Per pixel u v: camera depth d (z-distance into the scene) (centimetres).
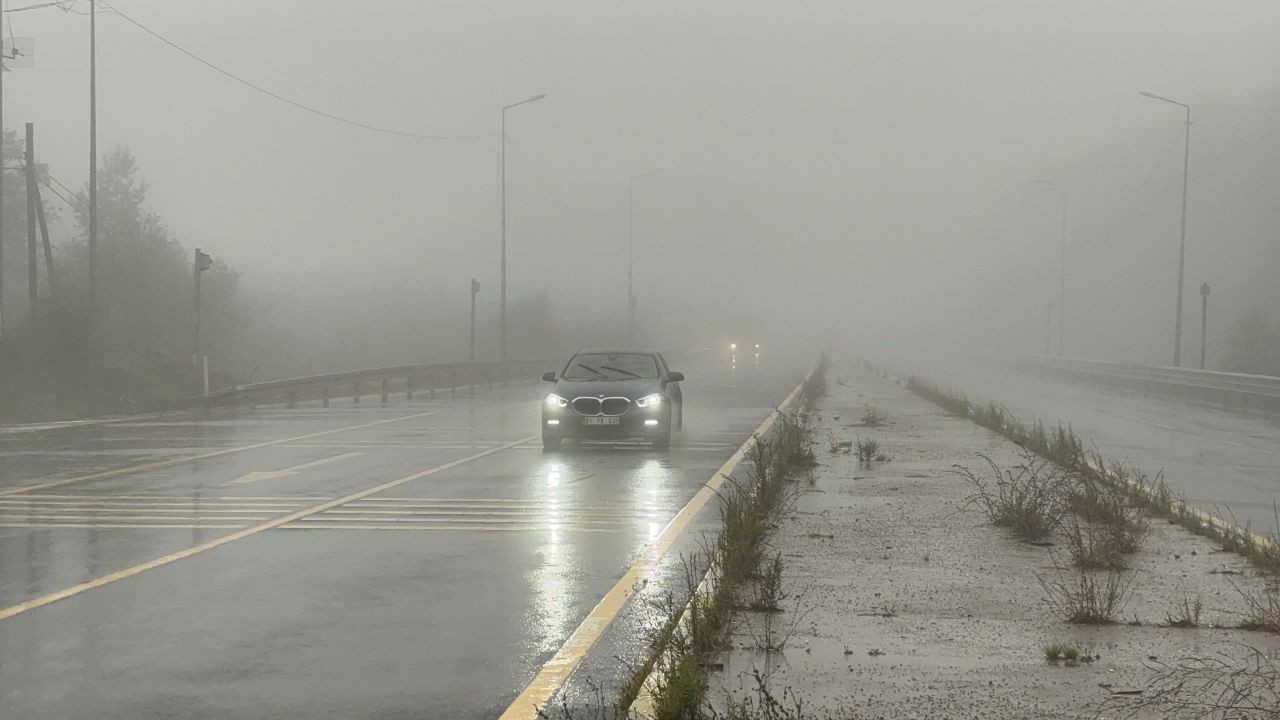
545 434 2184
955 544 1138
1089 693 641
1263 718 589
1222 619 826
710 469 1897
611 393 2167
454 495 1574
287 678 706
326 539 1220
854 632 784
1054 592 914
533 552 1145
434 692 678
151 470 1858
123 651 769
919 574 988
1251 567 1026
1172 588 936
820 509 1372
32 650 771
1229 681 660
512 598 934
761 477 1472
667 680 619
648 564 1082
